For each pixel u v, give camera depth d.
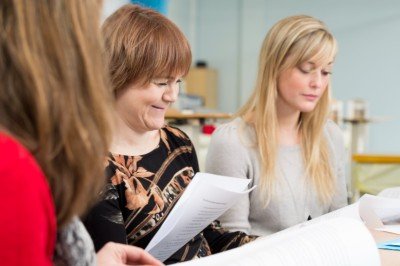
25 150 0.43
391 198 1.24
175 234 0.92
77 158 0.48
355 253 0.75
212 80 7.18
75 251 0.57
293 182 1.45
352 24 6.64
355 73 6.67
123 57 1.00
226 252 0.71
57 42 0.46
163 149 1.14
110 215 0.94
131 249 0.78
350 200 2.08
